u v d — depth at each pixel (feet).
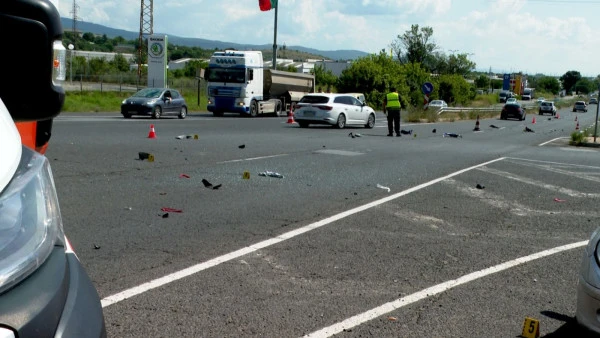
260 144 65.10
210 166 45.98
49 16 8.79
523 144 83.97
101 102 145.28
